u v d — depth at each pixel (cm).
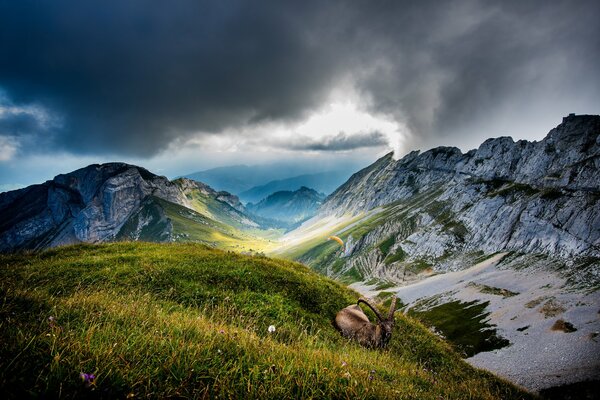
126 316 671
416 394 646
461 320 12331
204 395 392
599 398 6075
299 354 620
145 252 1998
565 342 8606
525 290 13600
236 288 1515
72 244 2202
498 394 1245
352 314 1466
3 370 330
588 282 12431
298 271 2088
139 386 386
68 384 346
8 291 658
